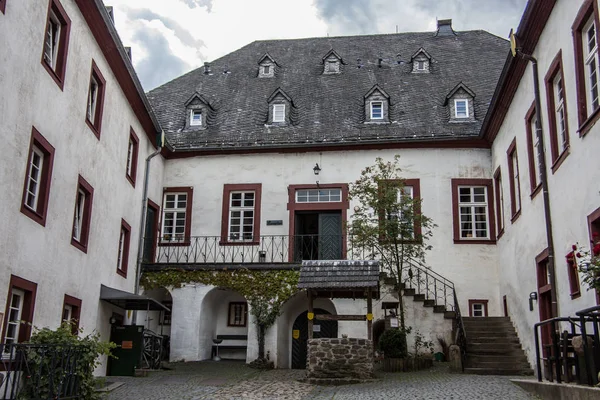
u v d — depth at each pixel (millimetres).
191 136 23469
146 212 21109
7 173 10938
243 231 22391
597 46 11430
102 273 16422
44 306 12664
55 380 10367
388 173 19219
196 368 17844
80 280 14773
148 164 20703
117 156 17562
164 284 20047
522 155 16828
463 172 21672
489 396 11508
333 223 22047
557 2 13484
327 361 14742
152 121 20375
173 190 22891
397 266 17922
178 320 19828
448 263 20938
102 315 16312
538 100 14867
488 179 21516
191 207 22641
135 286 19609
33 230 12109
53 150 12977
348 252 20953
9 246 11102
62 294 13625
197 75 27078
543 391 10883
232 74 26875
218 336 21438
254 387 13992
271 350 19016
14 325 11836
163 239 22500
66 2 13531
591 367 8922
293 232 21875
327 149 22438
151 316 21844
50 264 12977
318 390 13406
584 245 12055
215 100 25297
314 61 27297
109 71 16656
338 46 28375
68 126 13789
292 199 22172
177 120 24391
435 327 18641
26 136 11641
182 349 19672
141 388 13812
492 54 26359
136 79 17969
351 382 14305
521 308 17109
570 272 12930
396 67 26297
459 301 20625
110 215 17062
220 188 22688
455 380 14125
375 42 28469
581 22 12125
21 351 10258
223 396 12688
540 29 14625
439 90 24438
